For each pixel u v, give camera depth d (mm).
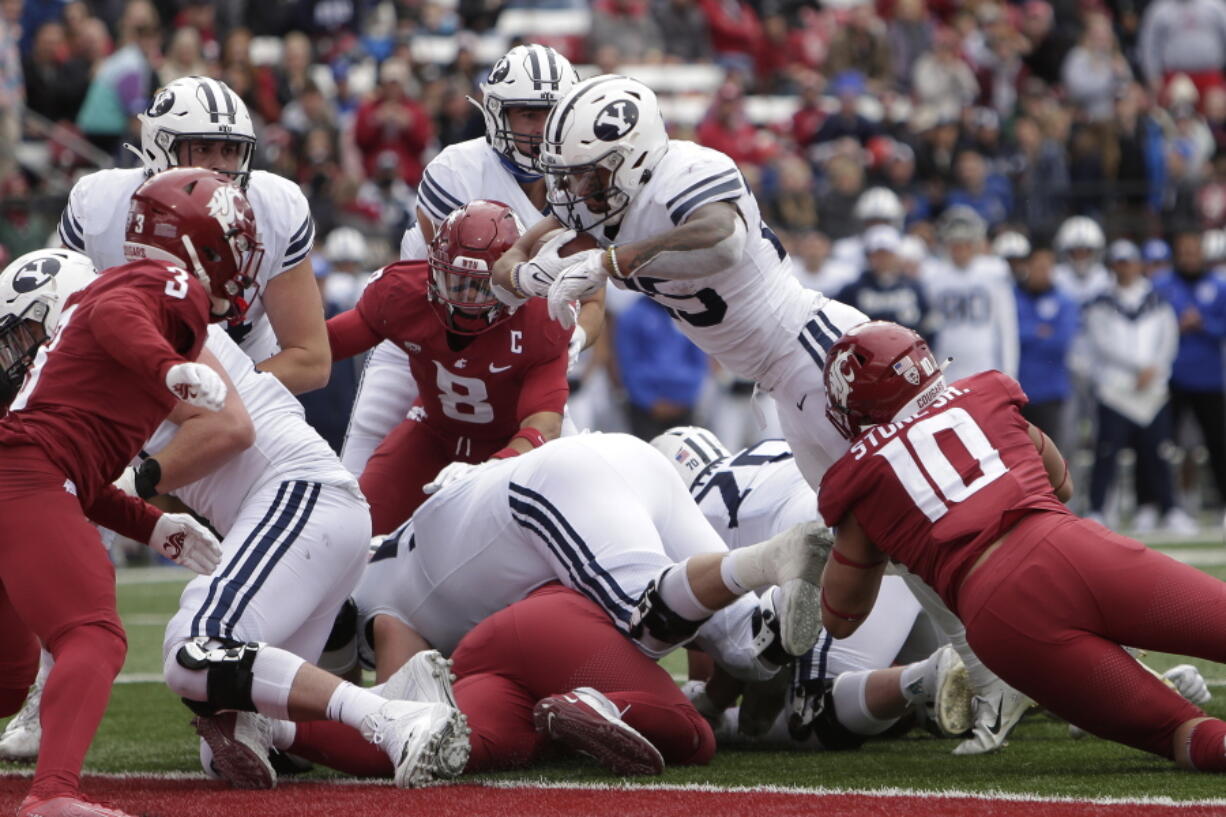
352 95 49125
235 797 13164
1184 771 13289
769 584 13922
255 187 16406
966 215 37656
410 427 18875
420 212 19219
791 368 16188
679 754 14539
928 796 12508
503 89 18062
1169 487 40062
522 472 15164
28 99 45531
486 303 16344
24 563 12039
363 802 12633
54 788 11438
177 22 49500
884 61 54281
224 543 14414
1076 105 53000
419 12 54500
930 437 13477
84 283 13883
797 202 43375
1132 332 39469
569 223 15500
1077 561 12945
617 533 14672
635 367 39656
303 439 15008
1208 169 47562
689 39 55750
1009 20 57844
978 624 13156
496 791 13062
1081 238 41344
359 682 16719
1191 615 12727
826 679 15789
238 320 13461
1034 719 17453
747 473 17391
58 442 12266
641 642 14430
